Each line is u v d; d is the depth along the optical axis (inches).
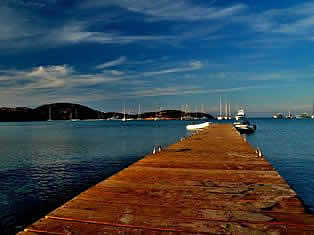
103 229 155.3
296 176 559.5
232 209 191.8
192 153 510.0
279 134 1867.6
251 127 2084.2
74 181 520.1
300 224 163.3
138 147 1112.2
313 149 1018.7
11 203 392.8
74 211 184.2
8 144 1283.2
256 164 386.3
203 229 156.7
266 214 181.2
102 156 852.6
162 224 163.6
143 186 258.1
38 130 2906.0
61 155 880.3
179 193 233.9
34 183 504.7
